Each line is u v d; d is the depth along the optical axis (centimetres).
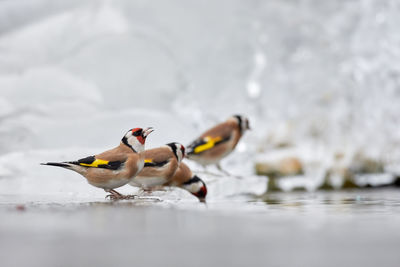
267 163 1553
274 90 1738
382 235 328
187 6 1691
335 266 222
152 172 770
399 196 908
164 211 506
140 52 1596
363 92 1694
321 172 1572
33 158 941
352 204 654
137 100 1563
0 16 1542
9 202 654
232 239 308
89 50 1555
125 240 304
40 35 1545
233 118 1016
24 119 1309
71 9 1598
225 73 1709
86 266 220
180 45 1677
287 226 376
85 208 544
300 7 1770
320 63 1745
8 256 249
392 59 1661
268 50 1753
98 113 1388
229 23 1727
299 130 1677
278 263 229
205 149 969
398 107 1647
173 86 1611
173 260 237
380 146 1634
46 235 325
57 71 1489
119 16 1619
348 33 1736
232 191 940
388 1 1673
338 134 1662
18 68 1475
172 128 1297
